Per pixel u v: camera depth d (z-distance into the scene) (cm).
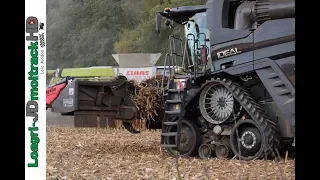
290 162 1304
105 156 1462
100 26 6481
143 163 1288
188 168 1199
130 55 3512
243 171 1130
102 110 1636
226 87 1469
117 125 1788
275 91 1371
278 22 1373
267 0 1415
